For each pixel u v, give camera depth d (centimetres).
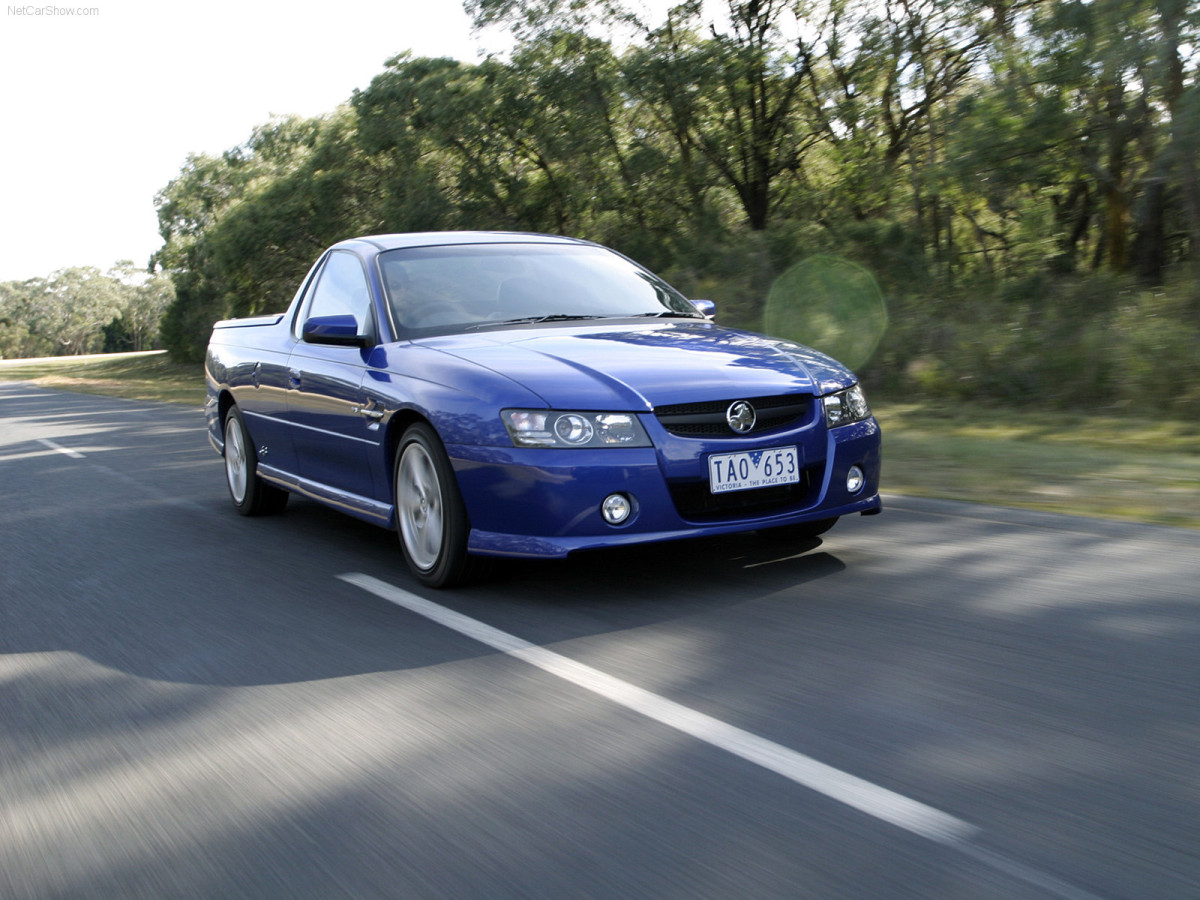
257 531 598
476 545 409
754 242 2259
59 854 231
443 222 3247
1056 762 249
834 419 429
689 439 397
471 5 2811
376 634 380
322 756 275
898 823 223
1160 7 1361
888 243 2128
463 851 221
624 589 419
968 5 1961
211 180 6031
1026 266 2111
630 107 2889
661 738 274
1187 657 317
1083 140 1775
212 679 343
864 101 2611
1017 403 1099
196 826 240
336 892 208
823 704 291
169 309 5491
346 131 3891
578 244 580
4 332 14038
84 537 614
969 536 488
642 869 210
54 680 353
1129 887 196
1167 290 1317
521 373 413
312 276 591
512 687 318
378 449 464
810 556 460
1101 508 546
